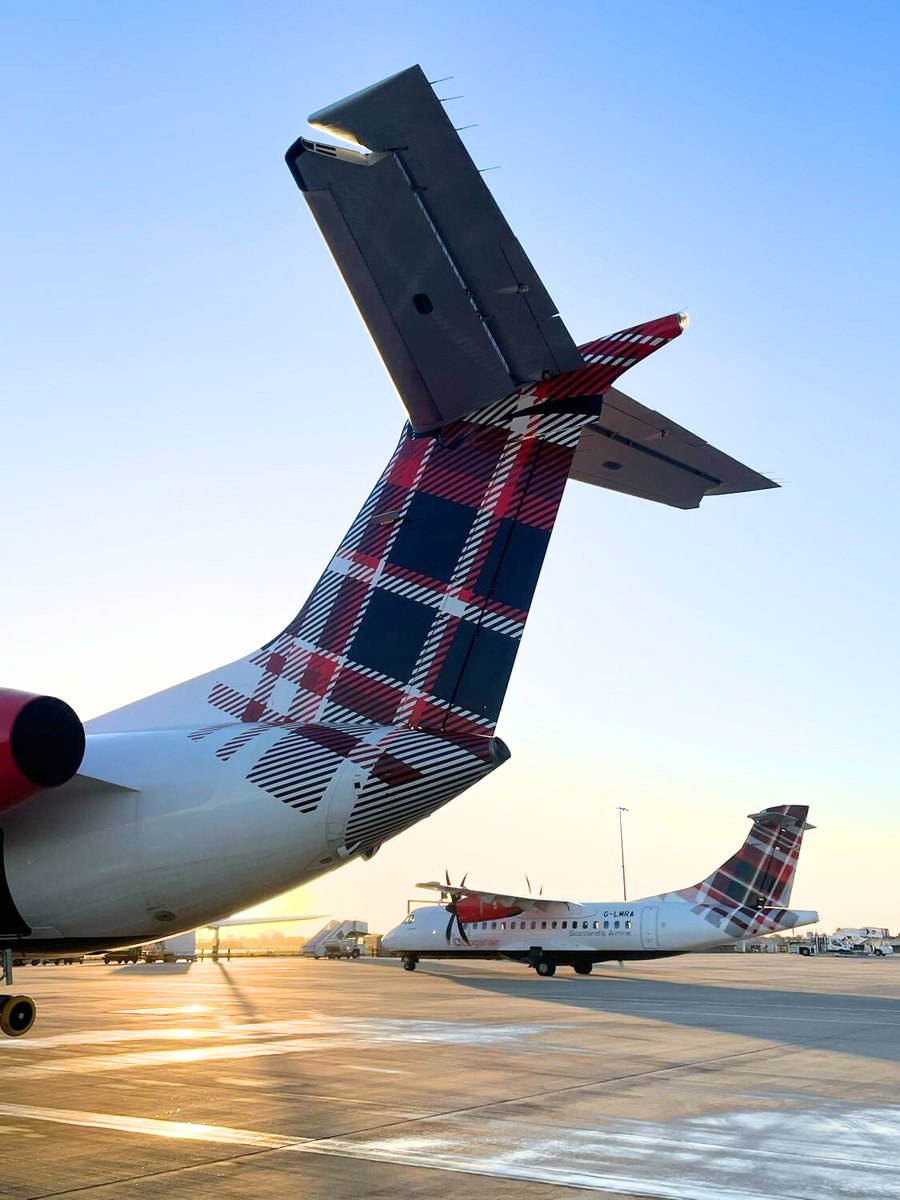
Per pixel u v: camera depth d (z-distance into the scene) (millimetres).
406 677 8344
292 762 8039
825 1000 24219
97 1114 8625
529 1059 12680
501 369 7223
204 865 7965
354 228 6250
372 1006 21938
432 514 8562
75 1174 6555
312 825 7887
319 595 8969
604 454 8820
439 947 40531
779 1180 6691
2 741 7309
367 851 8273
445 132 5699
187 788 8109
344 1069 11594
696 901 36188
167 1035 15438
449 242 6328
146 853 8039
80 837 8180
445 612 8328
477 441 8477
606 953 37062
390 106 5543
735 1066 12156
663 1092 10164
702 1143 7785
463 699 8125
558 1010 20781
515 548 8188
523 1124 8430
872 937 103562
